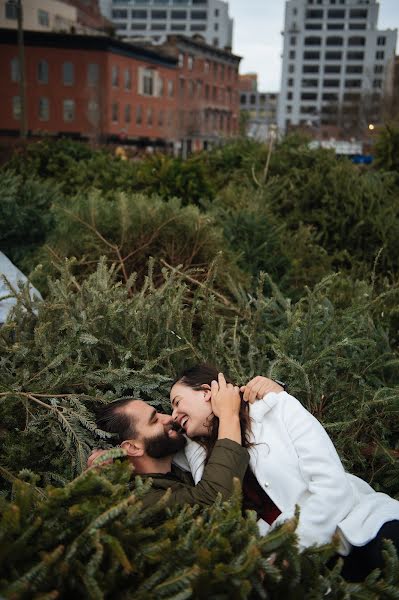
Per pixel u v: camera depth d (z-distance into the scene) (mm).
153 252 4258
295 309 3158
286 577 1738
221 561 1699
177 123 62312
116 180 7785
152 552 1662
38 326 2854
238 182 8547
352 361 3010
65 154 8844
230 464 2131
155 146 58500
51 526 1651
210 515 1882
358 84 131500
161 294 3037
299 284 5238
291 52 132875
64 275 3137
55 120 49031
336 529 2098
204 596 1621
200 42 64812
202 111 67562
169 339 2967
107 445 2357
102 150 9875
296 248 5902
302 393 2820
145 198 4867
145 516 1725
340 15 129750
